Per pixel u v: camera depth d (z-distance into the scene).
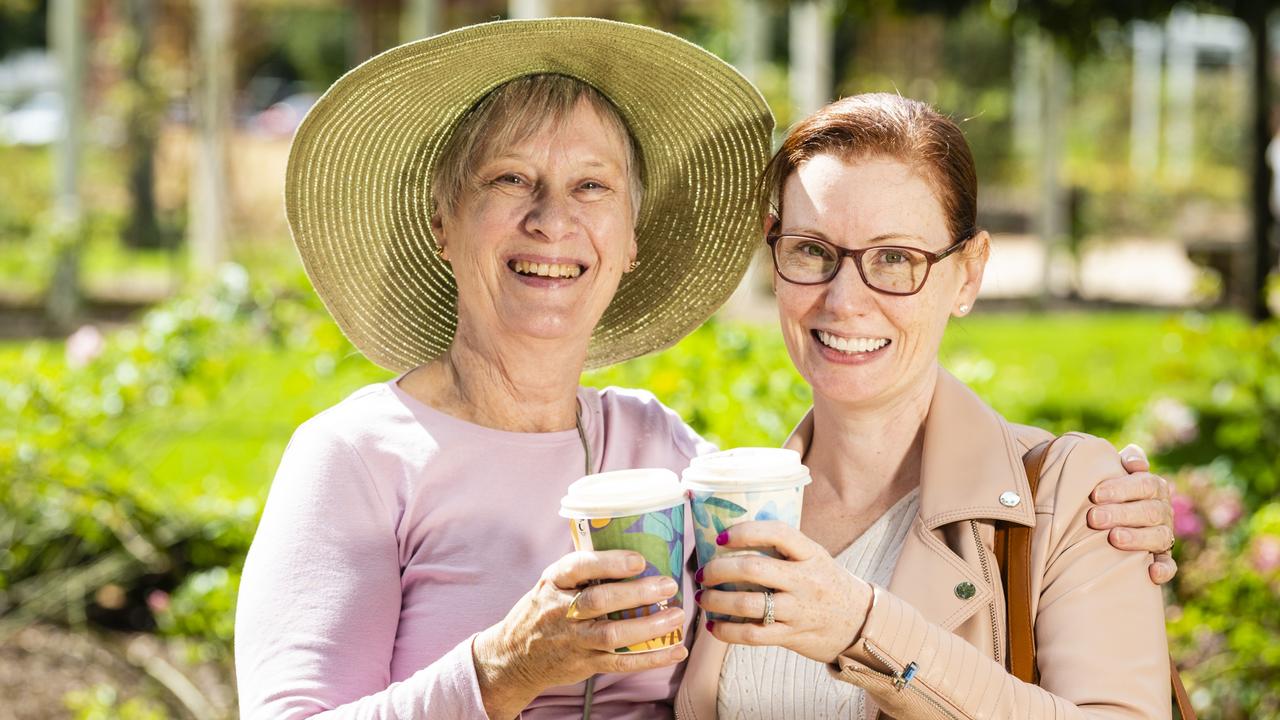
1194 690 4.04
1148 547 2.12
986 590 2.12
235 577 4.43
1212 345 6.12
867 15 9.51
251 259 14.26
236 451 7.21
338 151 2.44
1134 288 16.84
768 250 2.31
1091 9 7.93
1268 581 4.17
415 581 2.25
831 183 2.17
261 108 28.64
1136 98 24.23
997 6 8.42
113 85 17.42
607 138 2.36
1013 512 2.13
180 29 18.61
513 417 2.38
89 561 5.26
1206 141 24.12
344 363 4.56
